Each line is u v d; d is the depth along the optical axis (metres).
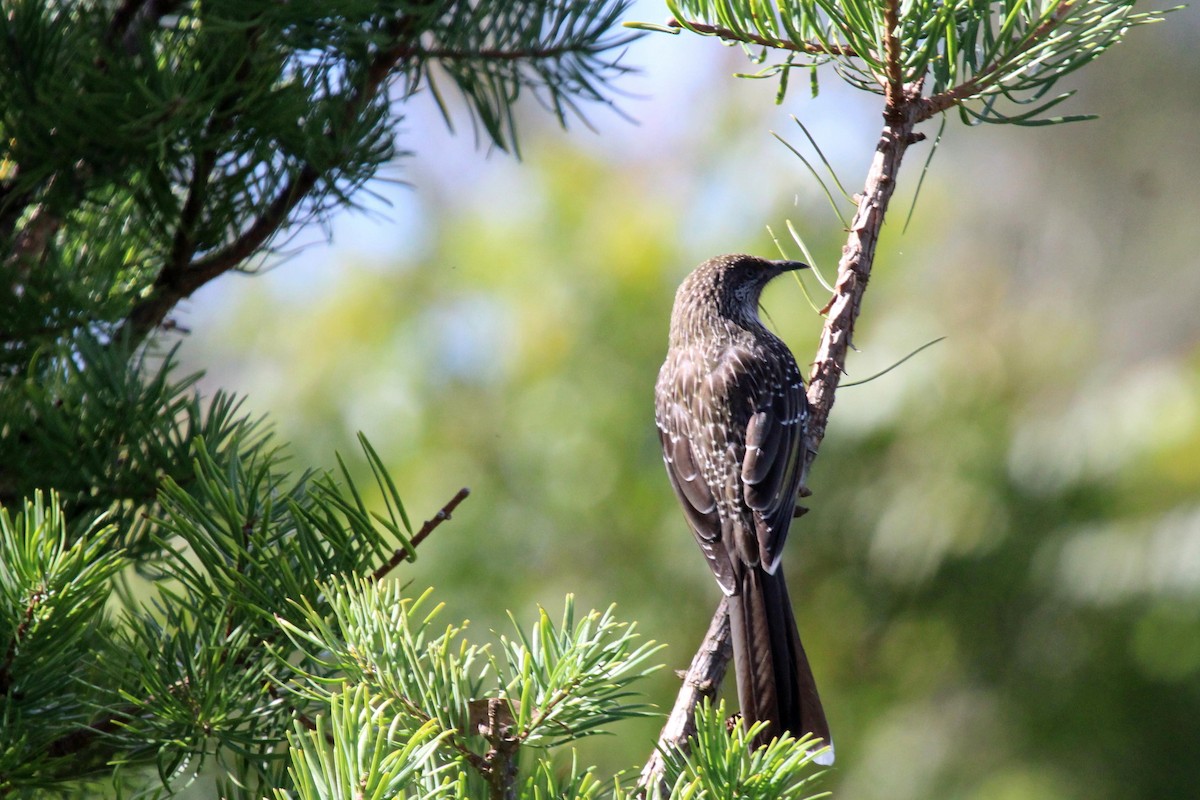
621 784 3.90
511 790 3.53
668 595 11.32
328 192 5.89
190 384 5.37
